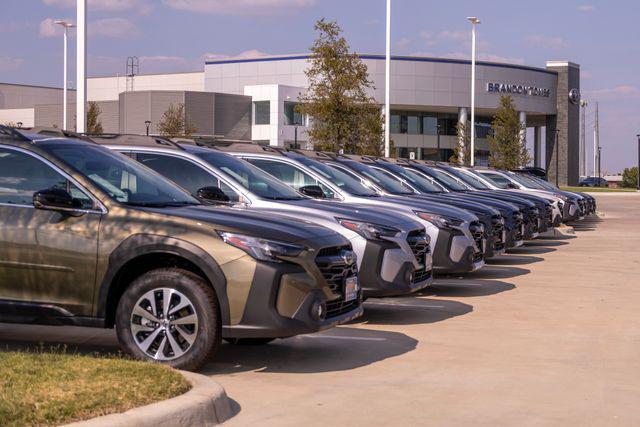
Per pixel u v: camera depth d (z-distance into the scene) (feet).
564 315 35.55
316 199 36.78
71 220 24.36
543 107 301.63
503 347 28.78
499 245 50.26
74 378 19.89
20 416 17.16
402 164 65.41
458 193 60.54
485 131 299.58
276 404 21.27
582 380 24.20
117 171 26.66
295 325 23.53
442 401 21.76
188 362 23.38
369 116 123.34
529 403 21.70
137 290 23.71
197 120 241.55
